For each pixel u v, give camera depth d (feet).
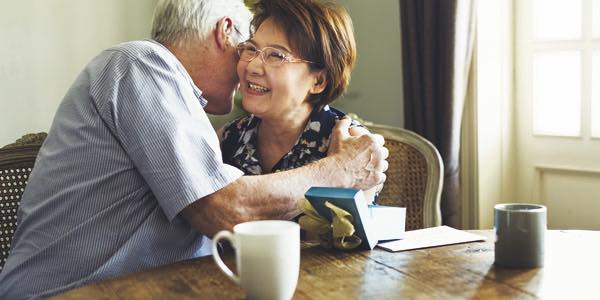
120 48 4.17
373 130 5.76
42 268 4.00
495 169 8.26
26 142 5.49
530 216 3.35
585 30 7.54
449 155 7.73
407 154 5.63
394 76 9.48
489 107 8.12
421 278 3.25
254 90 4.58
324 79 4.71
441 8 7.60
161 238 4.07
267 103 4.58
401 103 9.41
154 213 4.04
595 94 7.50
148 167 3.87
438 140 7.91
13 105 8.29
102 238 3.95
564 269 3.37
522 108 8.22
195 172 3.86
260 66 4.50
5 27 8.16
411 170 5.60
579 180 7.70
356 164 4.24
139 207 4.02
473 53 8.01
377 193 4.71
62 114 4.23
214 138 4.08
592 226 7.60
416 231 4.33
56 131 4.22
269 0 4.54
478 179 8.13
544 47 7.91
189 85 4.22
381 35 9.63
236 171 3.98
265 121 4.88
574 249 3.77
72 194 3.98
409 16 7.98
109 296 3.11
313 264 3.56
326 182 4.13
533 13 8.00
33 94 8.43
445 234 4.20
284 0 4.50
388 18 9.48
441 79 7.71
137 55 4.07
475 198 8.19
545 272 3.32
